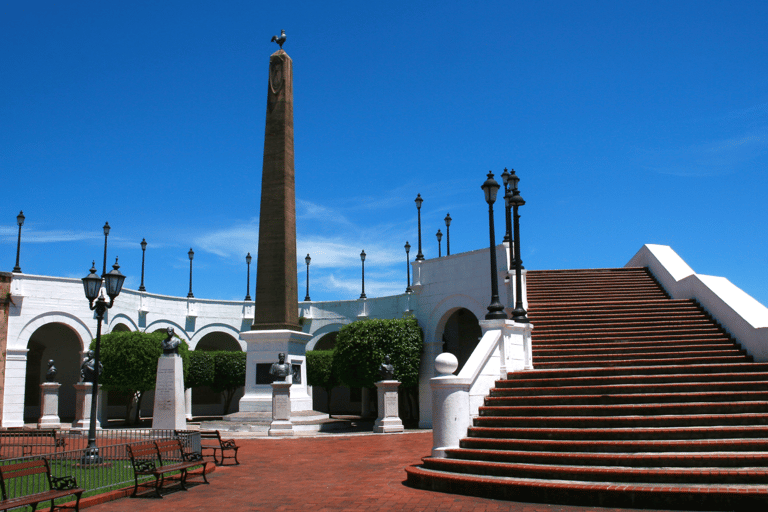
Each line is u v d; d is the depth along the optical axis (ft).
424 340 100.63
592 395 39.17
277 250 85.46
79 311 105.70
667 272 74.59
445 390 37.96
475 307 93.50
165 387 55.77
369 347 94.58
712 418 34.53
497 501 30.45
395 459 49.75
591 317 65.46
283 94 88.28
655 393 39.19
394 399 77.61
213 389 115.75
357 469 44.73
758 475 27.91
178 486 38.50
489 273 91.97
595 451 33.01
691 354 50.37
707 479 28.45
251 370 82.74
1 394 96.43
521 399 40.37
